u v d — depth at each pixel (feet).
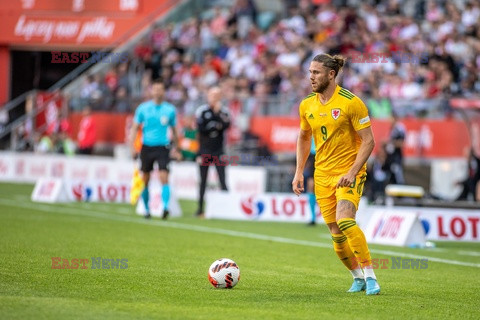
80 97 241.14
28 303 64.03
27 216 143.74
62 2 287.07
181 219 154.61
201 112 160.35
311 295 74.23
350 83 217.36
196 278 82.33
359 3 258.37
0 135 254.27
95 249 103.09
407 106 199.31
